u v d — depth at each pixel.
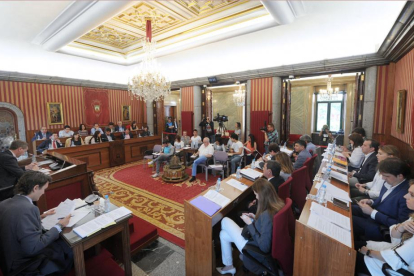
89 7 3.64
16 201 1.86
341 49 5.89
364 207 2.44
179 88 10.00
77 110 9.64
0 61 6.99
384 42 4.34
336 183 2.90
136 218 3.64
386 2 3.46
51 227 2.03
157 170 6.30
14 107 7.83
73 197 3.25
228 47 6.06
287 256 1.89
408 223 1.62
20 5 3.63
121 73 10.03
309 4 3.57
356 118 6.20
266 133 6.80
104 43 6.61
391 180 2.29
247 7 4.23
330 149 5.35
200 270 2.31
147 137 8.73
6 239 1.75
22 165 3.75
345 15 3.97
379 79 5.54
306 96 10.45
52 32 4.75
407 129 4.05
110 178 6.21
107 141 7.65
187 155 7.91
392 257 1.57
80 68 8.71
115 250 2.49
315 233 1.67
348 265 1.54
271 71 7.03
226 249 2.34
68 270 2.17
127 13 4.66
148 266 2.71
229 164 6.29
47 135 7.84
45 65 7.91
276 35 5.10
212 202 2.42
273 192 2.05
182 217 3.90
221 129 9.61
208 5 4.25
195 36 5.70
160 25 5.20
